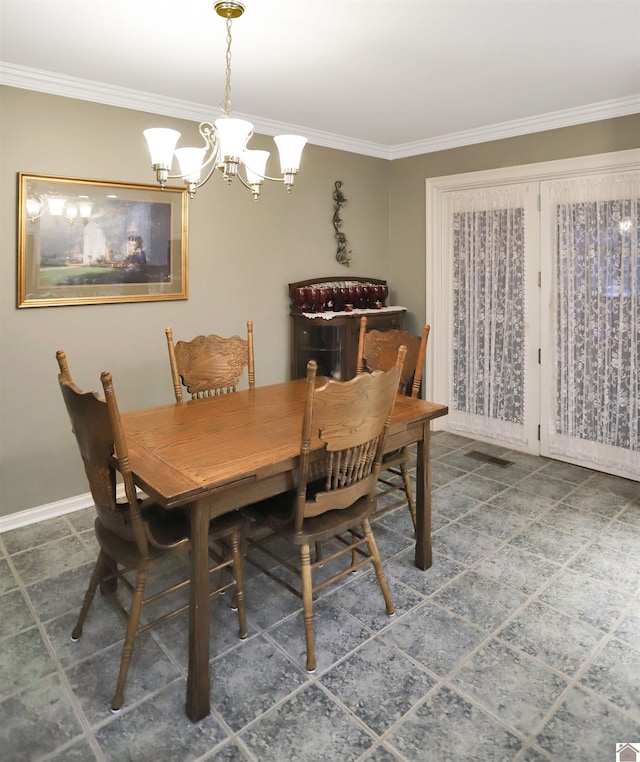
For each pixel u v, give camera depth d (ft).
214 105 11.03
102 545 6.30
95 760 5.21
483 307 13.97
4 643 6.81
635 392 11.53
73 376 10.16
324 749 5.31
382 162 15.14
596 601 7.57
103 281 10.26
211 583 8.09
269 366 13.20
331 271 14.25
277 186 12.82
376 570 7.31
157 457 6.22
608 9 7.09
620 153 11.00
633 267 11.25
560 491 11.27
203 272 11.72
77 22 7.35
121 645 6.79
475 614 7.33
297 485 6.43
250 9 7.00
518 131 12.43
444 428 15.37
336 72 9.23
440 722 5.60
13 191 9.16
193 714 5.65
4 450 9.57
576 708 5.76
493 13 7.17
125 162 10.36
